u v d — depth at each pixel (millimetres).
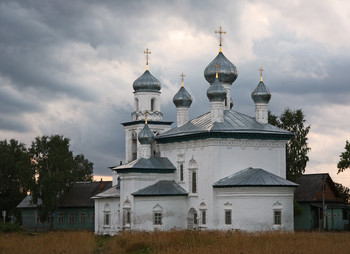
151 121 110312
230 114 90375
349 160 94250
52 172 119750
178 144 91375
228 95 95000
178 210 89062
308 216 98500
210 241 56781
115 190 101312
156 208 88125
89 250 56406
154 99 112125
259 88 89938
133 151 111875
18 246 55781
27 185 118312
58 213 122125
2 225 82312
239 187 80500
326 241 54531
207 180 85062
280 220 80125
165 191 88875
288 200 80812
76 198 121250
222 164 84625
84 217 119188
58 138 122062
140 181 90375
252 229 79500
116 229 97812
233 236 58969
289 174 107438
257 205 79688
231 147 85312
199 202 86438
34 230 123062
